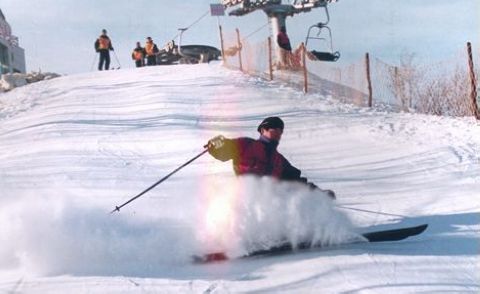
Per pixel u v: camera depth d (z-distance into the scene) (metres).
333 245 5.86
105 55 27.42
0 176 9.33
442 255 5.45
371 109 16.16
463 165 9.59
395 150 11.04
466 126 13.01
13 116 15.98
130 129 12.80
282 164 5.94
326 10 25.20
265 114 14.52
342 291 4.60
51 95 18.94
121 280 4.97
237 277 5.03
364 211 7.18
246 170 5.90
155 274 5.13
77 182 8.82
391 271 5.02
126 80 20.48
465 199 7.59
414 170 9.52
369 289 4.60
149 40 31.89
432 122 13.80
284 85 19.28
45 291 4.75
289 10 26.47
